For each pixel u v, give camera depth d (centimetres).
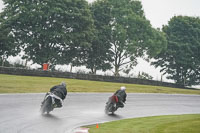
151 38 7356
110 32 7081
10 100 2272
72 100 2697
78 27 6231
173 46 7856
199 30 8081
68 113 2080
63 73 4712
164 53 8006
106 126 1772
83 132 1555
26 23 6094
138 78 5634
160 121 2084
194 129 1800
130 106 2762
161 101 3359
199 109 3088
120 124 1875
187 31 8081
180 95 4212
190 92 4875
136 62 7731
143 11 7725
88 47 6406
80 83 4116
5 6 6347
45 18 5944
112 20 7350
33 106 2158
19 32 6212
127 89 4134
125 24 7219
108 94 3456
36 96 2633
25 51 6150
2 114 1758
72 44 6319
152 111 2631
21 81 3497
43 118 1786
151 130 1716
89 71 5506
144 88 4544
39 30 5859
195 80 8275
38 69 4822
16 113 1838
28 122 1630
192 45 7912
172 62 8038
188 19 8338
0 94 2488
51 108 1912
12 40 5922
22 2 6097
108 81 5244
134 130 1695
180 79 8200
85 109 2347
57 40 6119
